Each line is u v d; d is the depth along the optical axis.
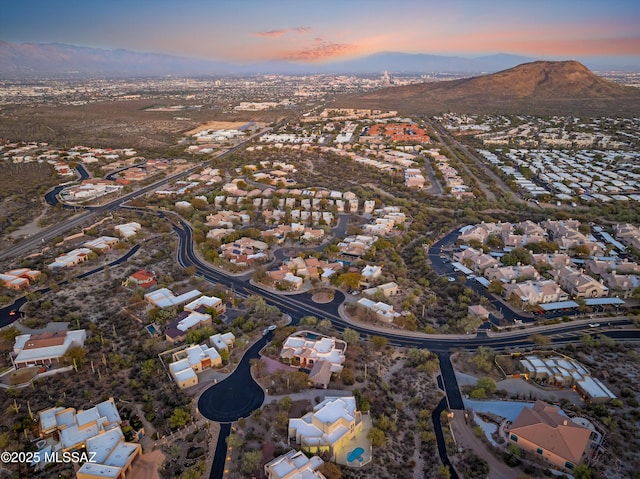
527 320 188.88
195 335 168.50
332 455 120.06
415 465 118.88
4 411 132.00
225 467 116.81
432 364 154.00
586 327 183.12
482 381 145.88
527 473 115.62
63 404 134.38
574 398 143.12
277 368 156.75
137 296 196.12
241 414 135.50
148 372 149.25
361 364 159.12
